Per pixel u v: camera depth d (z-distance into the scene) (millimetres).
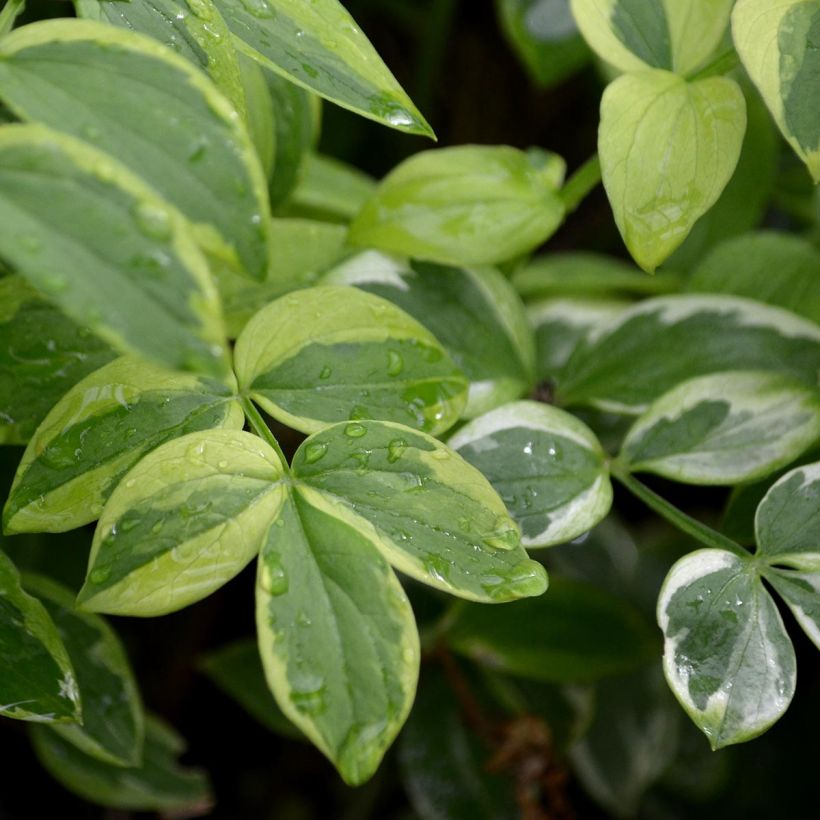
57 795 465
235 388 343
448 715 434
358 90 336
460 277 382
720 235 445
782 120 339
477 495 331
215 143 313
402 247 375
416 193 376
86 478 336
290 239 378
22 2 334
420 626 427
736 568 346
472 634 421
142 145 312
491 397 378
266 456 333
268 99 377
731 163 348
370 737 319
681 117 349
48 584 370
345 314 347
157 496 328
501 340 381
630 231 346
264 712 429
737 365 385
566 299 423
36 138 302
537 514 356
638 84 351
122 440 338
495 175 377
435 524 329
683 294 407
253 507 329
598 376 388
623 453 365
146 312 299
